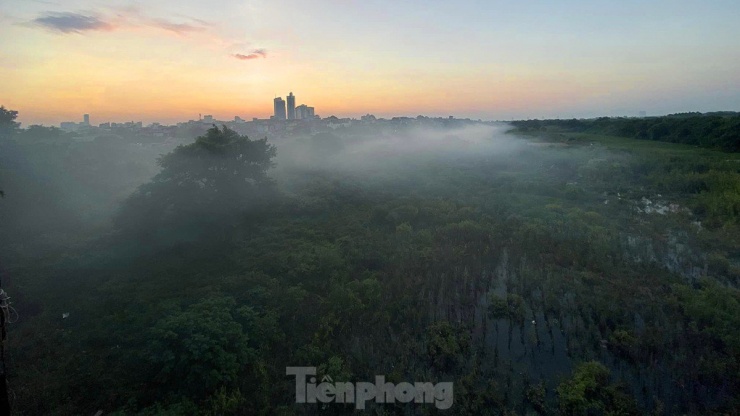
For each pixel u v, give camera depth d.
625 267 15.11
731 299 12.02
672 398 9.11
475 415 8.82
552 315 12.56
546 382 9.74
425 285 14.30
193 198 20.67
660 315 11.90
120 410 8.78
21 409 8.66
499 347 11.17
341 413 9.07
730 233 17.67
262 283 14.43
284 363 10.53
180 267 16.02
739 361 9.75
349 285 14.16
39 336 11.26
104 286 14.29
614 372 10.02
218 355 9.66
